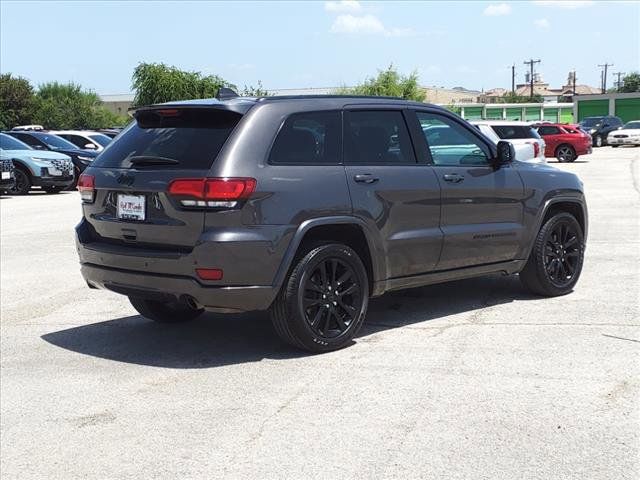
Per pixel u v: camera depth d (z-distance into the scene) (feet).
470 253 21.22
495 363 17.15
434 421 14.03
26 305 25.31
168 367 18.06
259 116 17.70
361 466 12.37
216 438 13.80
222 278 16.84
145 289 17.87
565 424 13.70
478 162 21.79
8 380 17.66
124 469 12.85
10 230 44.04
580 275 26.45
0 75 181.98
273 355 18.56
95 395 16.43
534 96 388.78
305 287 17.79
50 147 77.36
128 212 18.20
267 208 17.15
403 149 20.10
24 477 12.81
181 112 18.34
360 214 18.60
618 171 83.20
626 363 16.87
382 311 22.38
